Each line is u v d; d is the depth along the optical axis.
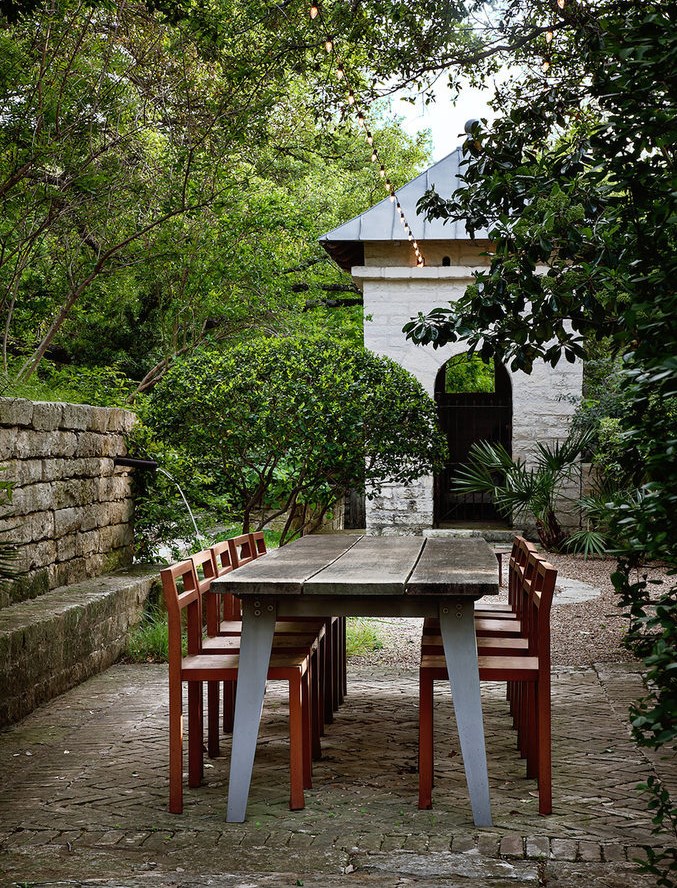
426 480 14.58
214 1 8.15
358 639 7.61
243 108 9.52
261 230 13.93
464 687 3.87
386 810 3.97
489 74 7.71
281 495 10.64
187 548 9.70
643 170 3.05
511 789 4.22
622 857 3.43
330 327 19.73
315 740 4.70
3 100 9.37
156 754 4.77
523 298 4.61
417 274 14.56
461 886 3.19
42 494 6.77
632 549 2.83
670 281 2.83
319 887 3.17
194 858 3.46
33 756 4.75
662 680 2.57
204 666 4.09
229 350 9.09
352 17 7.39
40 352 11.04
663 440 2.81
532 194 4.91
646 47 2.82
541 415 14.52
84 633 6.39
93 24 9.90
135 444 8.72
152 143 10.99
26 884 3.21
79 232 11.55
